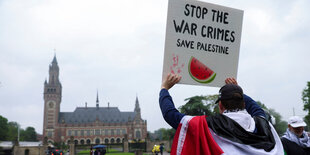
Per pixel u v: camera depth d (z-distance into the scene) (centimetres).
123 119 17000
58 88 16688
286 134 555
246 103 286
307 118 4644
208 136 203
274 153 201
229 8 359
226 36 358
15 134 15175
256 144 202
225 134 203
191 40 343
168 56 332
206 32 350
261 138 207
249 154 195
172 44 335
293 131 542
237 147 197
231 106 225
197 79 342
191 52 342
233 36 362
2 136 10812
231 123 208
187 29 341
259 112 265
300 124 527
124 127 16650
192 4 343
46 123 16075
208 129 206
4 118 10969
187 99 4631
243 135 203
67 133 16112
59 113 16738
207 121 213
